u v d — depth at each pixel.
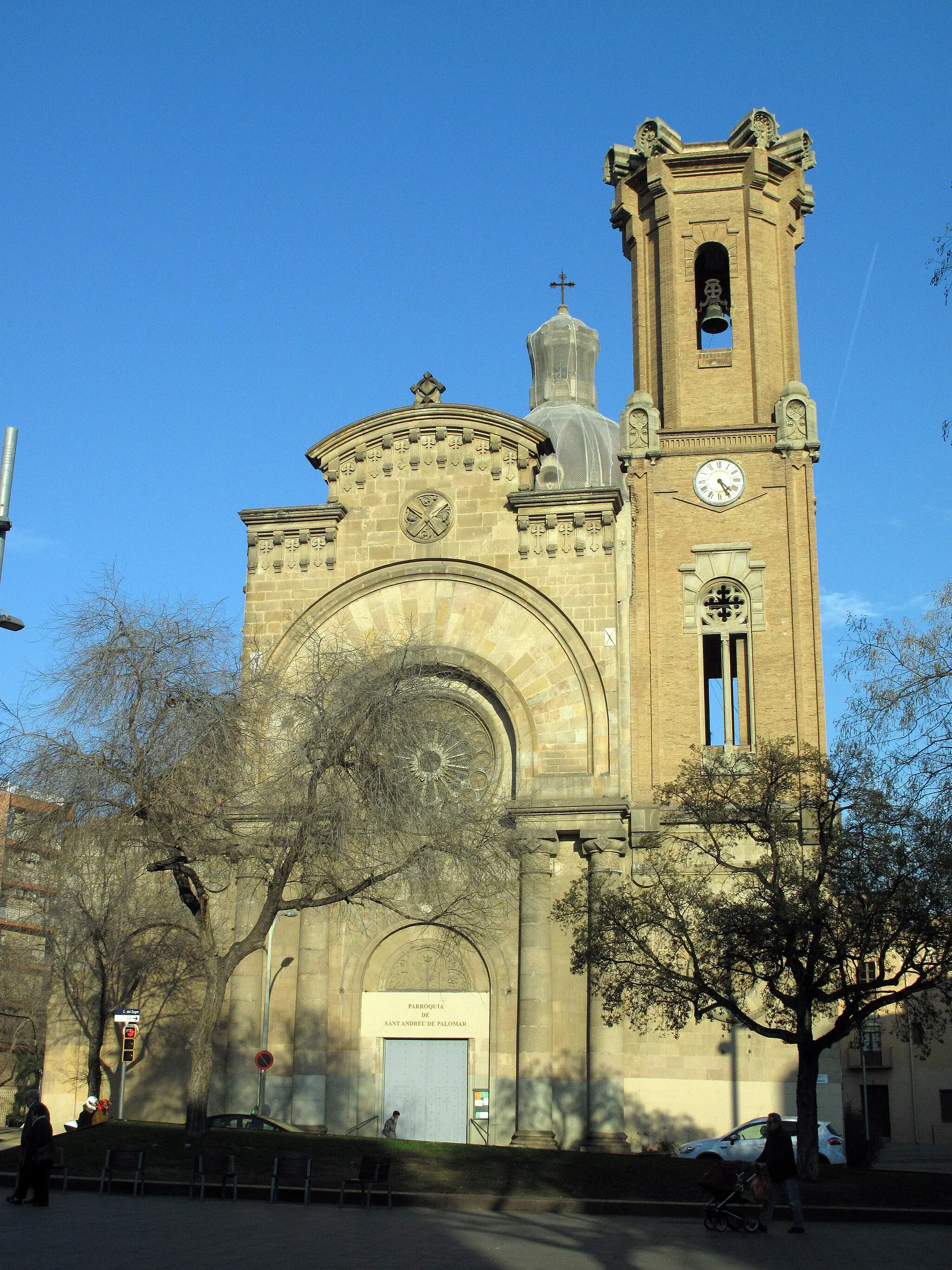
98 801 32.25
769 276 49.25
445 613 46.06
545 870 42.06
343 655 36.97
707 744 44.69
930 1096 79.56
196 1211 24.56
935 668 29.33
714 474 46.53
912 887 31.19
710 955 33.81
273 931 43.91
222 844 33.50
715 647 47.62
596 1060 40.06
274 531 47.91
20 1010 68.19
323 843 33.00
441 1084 42.25
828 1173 32.25
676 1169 31.39
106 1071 44.69
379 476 47.81
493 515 46.56
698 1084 40.41
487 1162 31.06
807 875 33.31
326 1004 42.66
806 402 46.47
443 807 36.75
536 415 67.62
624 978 34.41
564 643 44.84
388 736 34.34
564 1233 23.33
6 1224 21.64
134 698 33.03
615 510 45.88
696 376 48.34
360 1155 30.89
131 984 45.25
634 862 42.41
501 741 44.72
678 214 50.16
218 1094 42.72
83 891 39.09
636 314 50.25
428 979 43.09
